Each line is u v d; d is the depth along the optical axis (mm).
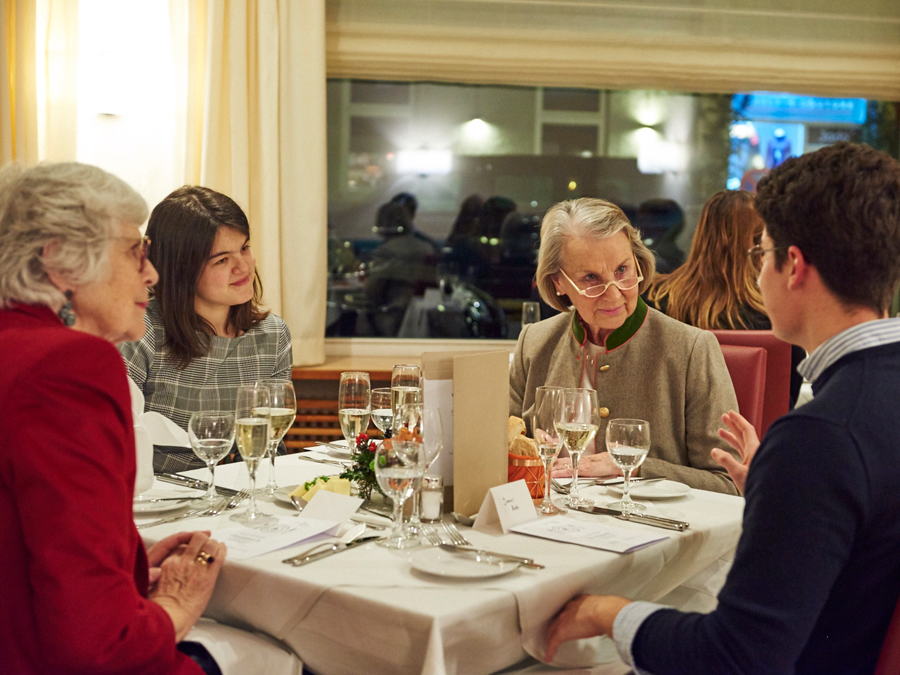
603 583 1222
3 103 3441
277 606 1138
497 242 4180
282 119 3723
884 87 4113
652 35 4012
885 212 982
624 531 1369
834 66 4066
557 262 2070
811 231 1013
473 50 3975
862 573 956
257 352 2352
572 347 2170
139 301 1173
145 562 1127
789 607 906
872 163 1000
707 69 4035
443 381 1478
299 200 3732
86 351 963
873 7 4070
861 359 982
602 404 2062
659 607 1089
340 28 3936
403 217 4152
